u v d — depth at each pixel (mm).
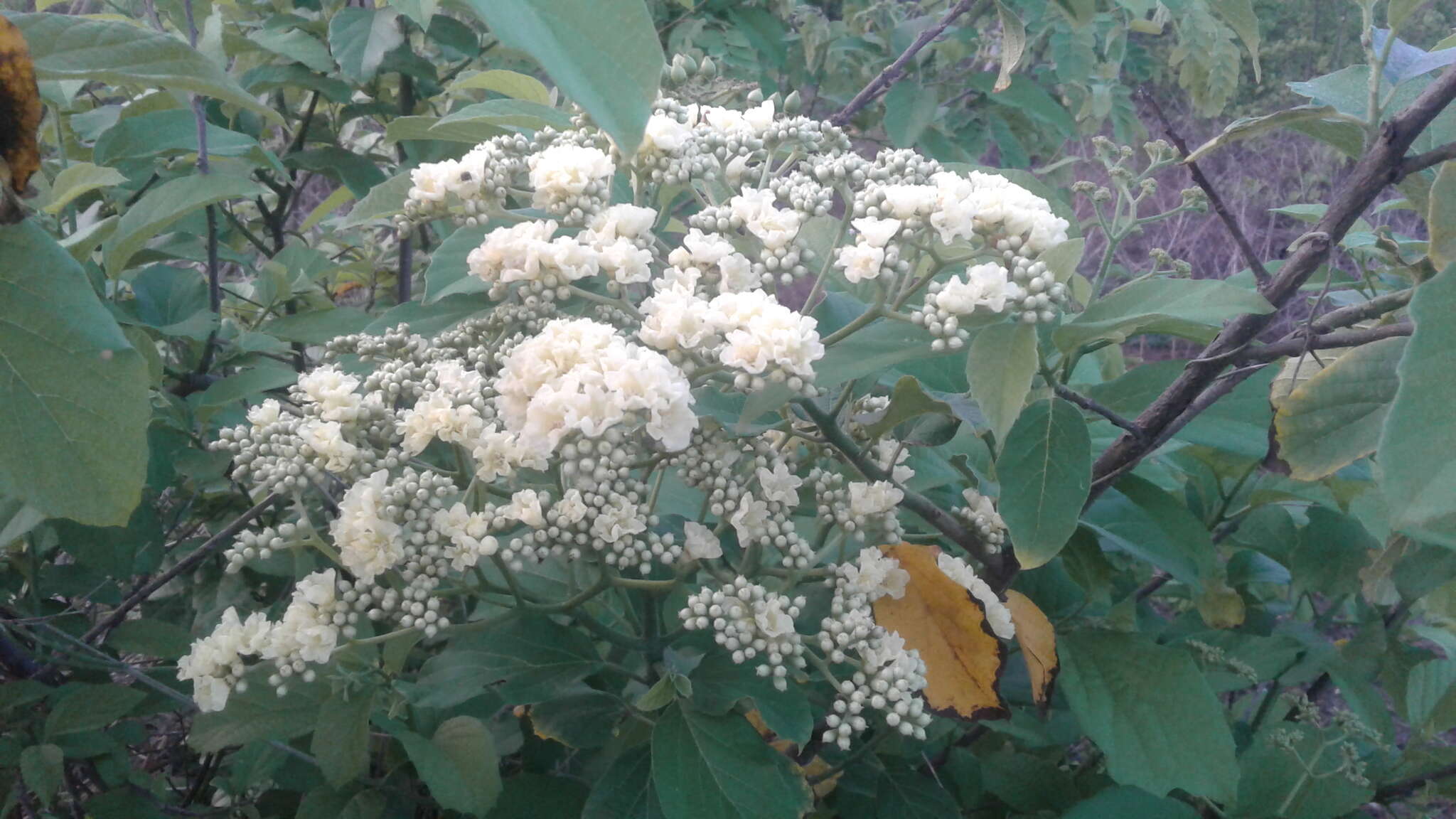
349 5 672
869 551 374
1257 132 351
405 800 433
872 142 1135
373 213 420
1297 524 597
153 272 550
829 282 454
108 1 589
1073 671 411
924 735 341
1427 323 200
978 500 425
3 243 222
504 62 783
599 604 422
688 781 336
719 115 436
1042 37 1087
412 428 351
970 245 377
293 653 337
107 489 222
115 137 470
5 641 446
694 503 431
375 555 339
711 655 377
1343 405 336
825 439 388
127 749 509
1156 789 384
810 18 964
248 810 481
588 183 370
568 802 410
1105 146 557
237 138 491
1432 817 536
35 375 220
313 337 530
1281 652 531
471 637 377
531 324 386
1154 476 547
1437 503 186
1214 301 321
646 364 316
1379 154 325
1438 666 511
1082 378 566
